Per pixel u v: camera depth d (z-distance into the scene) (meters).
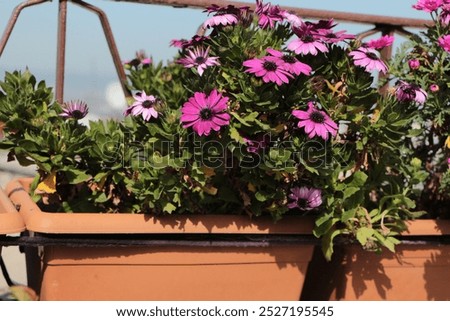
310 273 1.69
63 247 1.35
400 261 1.58
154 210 1.39
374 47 1.47
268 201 1.44
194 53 1.45
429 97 1.51
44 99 1.49
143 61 2.06
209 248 1.43
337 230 1.47
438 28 1.54
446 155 1.64
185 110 1.31
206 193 1.45
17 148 1.41
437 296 1.63
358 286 1.57
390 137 1.43
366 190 1.53
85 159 1.46
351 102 1.43
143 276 1.41
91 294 1.39
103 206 1.53
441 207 1.71
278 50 1.43
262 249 1.47
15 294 1.40
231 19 1.39
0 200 1.45
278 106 1.38
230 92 1.38
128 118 1.52
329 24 1.45
